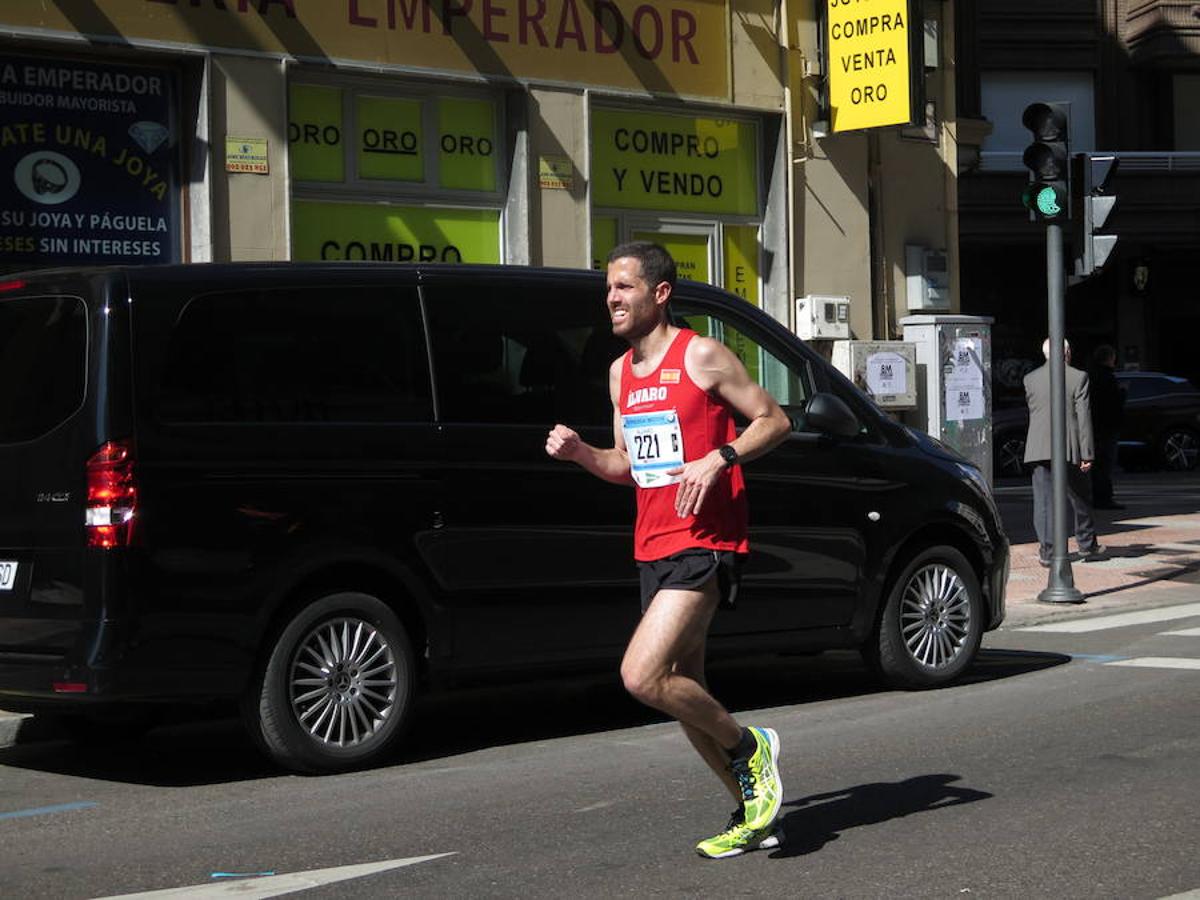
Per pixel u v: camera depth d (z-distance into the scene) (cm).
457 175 1398
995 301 3512
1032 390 1517
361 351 757
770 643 857
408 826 628
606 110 1489
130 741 857
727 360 541
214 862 583
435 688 785
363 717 748
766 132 1603
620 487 813
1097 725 789
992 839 578
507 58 1403
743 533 546
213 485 711
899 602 909
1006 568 972
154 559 698
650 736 813
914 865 546
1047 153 1269
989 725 800
